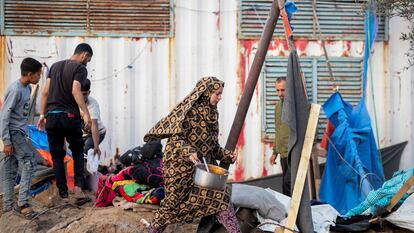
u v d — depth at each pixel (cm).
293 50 547
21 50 815
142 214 628
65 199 674
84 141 748
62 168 675
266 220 591
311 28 847
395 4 705
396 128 848
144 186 656
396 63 848
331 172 758
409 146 844
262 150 834
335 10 850
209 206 529
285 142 719
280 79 727
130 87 826
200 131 531
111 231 585
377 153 771
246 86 597
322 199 757
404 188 588
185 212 534
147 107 827
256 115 837
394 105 848
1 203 695
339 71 852
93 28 824
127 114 824
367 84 848
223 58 833
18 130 654
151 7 828
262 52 592
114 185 665
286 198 640
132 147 824
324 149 780
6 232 630
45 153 725
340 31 851
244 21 834
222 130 829
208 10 832
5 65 812
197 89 532
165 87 829
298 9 845
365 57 802
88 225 594
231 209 534
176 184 527
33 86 807
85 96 694
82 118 731
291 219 541
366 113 779
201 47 832
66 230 593
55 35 820
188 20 831
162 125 532
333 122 778
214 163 552
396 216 595
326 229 580
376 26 809
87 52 696
